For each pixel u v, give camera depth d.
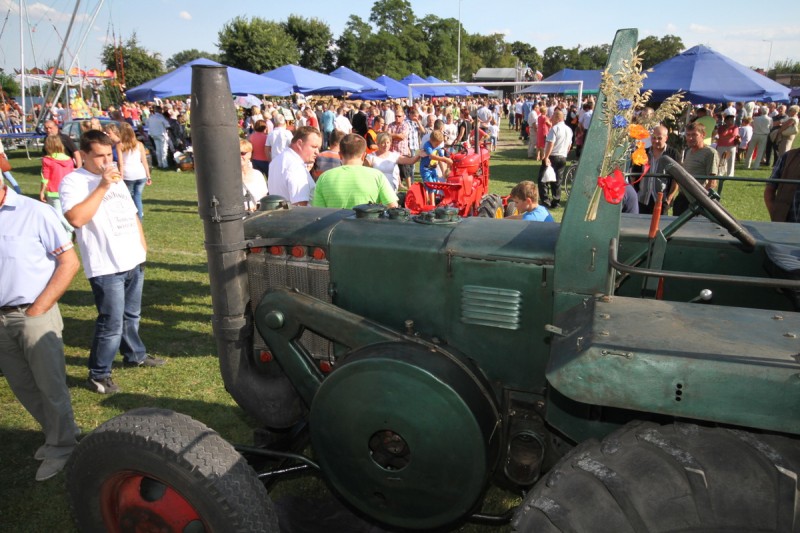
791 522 1.35
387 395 2.04
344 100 21.25
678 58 11.32
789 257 2.22
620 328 1.67
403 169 12.62
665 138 5.89
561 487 1.57
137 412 2.18
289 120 16.44
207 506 2.01
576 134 17.20
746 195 10.85
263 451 2.49
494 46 104.50
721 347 1.54
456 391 1.98
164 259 7.17
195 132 2.24
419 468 2.07
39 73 25.81
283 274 2.49
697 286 2.61
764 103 21.41
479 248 2.16
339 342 2.29
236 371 2.53
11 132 19.44
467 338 2.25
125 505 2.20
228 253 2.38
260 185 5.61
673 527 1.43
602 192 1.89
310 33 56.25
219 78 2.21
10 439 3.57
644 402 1.54
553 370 1.65
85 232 3.75
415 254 2.24
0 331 2.95
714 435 1.55
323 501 2.76
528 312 2.13
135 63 50.38
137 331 4.36
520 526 1.57
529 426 2.27
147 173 9.12
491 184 12.43
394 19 76.50
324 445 2.21
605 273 1.94
